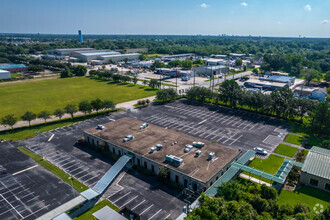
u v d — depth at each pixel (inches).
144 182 2261.3
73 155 2753.4
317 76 6476.4
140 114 4079.7
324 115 3051.2
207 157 2434.8
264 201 1628.9
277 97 3769.7
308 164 2219.5
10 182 2253.9
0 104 4667.8
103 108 4234.7
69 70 7598.4
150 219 1791.3
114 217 1648.6
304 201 1959.9
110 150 2797.7
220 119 3848.4
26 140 3132.4
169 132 3031.5
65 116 4013.3
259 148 2787.9
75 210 1893.5
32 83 6560.0
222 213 1505.9
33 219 1798.7
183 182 2167.8
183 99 5004.9
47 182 2250.2
